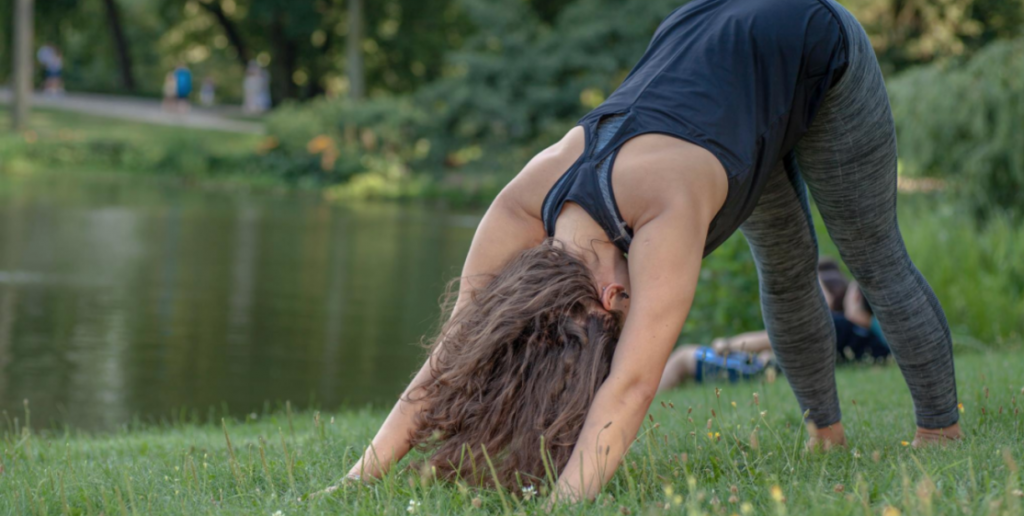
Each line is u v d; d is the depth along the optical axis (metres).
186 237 15.74
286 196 26.38
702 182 2.24
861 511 1.92
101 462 3.28
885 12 33.84
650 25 30.58
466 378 2.19
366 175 28.39
